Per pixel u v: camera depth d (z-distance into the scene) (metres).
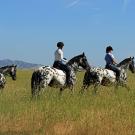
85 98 17.39
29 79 34.38
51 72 18.12
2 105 15.34
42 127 12.12
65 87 18.97
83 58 20.08
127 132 11.50
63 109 14.48
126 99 17.00
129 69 22.22
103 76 20.45
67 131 11.66
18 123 12.77
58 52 18.58
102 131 11.53
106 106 15.06
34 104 15.59
